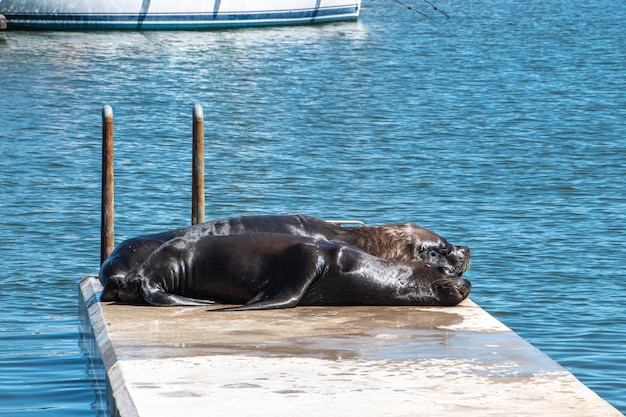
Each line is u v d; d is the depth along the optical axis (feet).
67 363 112.16
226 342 85.76
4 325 136.05
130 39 568.82
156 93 416.46
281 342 85.66
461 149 297.33
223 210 221.25
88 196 232.12
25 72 465.06
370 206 224.33
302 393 71.05
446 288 100.17
